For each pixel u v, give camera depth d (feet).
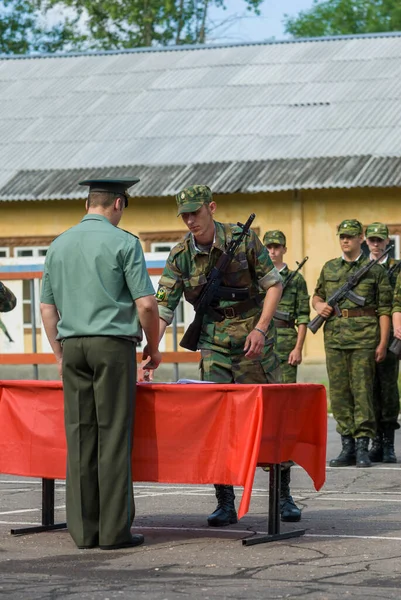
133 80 163.22
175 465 37.47
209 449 37.01
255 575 32.86
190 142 143.33
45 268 38.78
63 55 175.83
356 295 61.98
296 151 136.05
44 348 100.68
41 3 256.11
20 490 53.26
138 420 38.01
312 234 132.57
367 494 50.39
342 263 63.05
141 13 249.96
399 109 141.59
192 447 37.24
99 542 37.09
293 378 62.69
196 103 152.87
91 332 37.04
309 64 157.48
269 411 36.88
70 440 37.68
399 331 60.29
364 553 35.81
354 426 61.93
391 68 152.25
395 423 63.82
